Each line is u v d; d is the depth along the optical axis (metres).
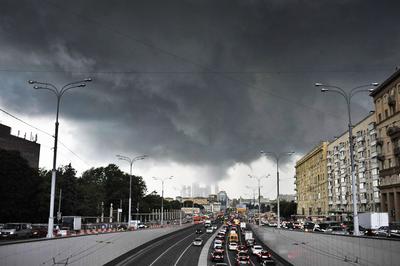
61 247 25.59
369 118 89.44
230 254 53.12
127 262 41.03
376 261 18.80
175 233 95.75
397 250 16.83
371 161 86.25
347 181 103.44
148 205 173.75
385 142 78.19
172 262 41.91
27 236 52.59
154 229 70.44
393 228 53.16
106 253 36.91
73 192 102.31
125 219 154.50
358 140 95.50
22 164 81.25
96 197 121.62
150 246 60.91
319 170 129.88
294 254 36.19
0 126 120.75
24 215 81.88
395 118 73.62
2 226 53.41
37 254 22.27
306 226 78.75
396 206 71.75
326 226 72.62
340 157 108.81
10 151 79.81
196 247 60.19
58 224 66.12
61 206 98.06
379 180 81.00
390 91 75.88
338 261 23.67
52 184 32.88
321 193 127.44
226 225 132.62
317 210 132.12
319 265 27.61
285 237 41.12
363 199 91.44
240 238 81.19
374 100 83.19
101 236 35.06
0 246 18.75
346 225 72.06
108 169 164.38
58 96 35.78
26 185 80.31
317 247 28.11
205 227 126.62
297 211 164.38
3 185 75.44
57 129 34.66
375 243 18.92
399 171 71.06
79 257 28.78
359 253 20.67
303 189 154.00
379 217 51.81
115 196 154.25
